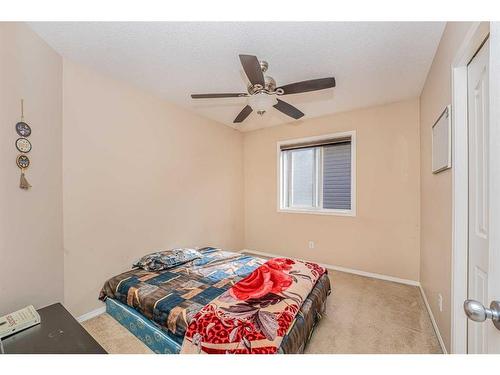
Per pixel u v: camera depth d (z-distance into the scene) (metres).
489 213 0.63
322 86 1.81
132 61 2.01
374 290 2.60
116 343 1.71
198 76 2.28
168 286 1.94
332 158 3.46
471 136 1.29
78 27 1.58
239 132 4.18
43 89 1.70
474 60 1.25
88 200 2.08
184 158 3.11
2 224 1.38
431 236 2.07
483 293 1.14
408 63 2.02
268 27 1.59
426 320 1.99
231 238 3.95
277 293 1.62
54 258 1.79
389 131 2.93
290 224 3.75
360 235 3.12
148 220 2.63
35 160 1.62
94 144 2.13
